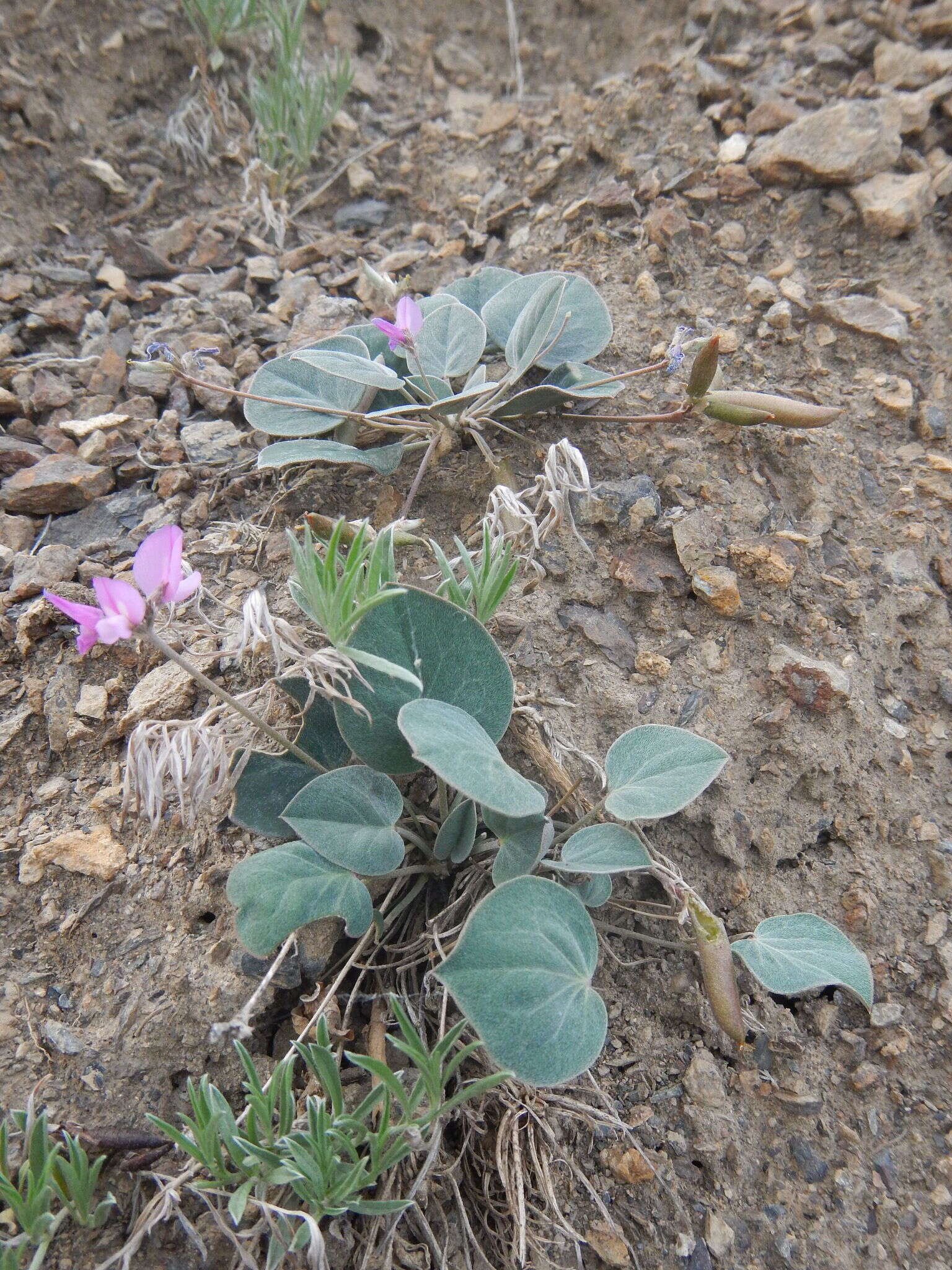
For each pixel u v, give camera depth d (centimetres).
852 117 28
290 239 30
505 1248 17
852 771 21
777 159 28
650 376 25
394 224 31
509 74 35
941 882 20
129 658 20
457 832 18
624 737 19
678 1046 19
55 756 20
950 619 23
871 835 21
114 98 32
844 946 18
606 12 35
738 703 21
